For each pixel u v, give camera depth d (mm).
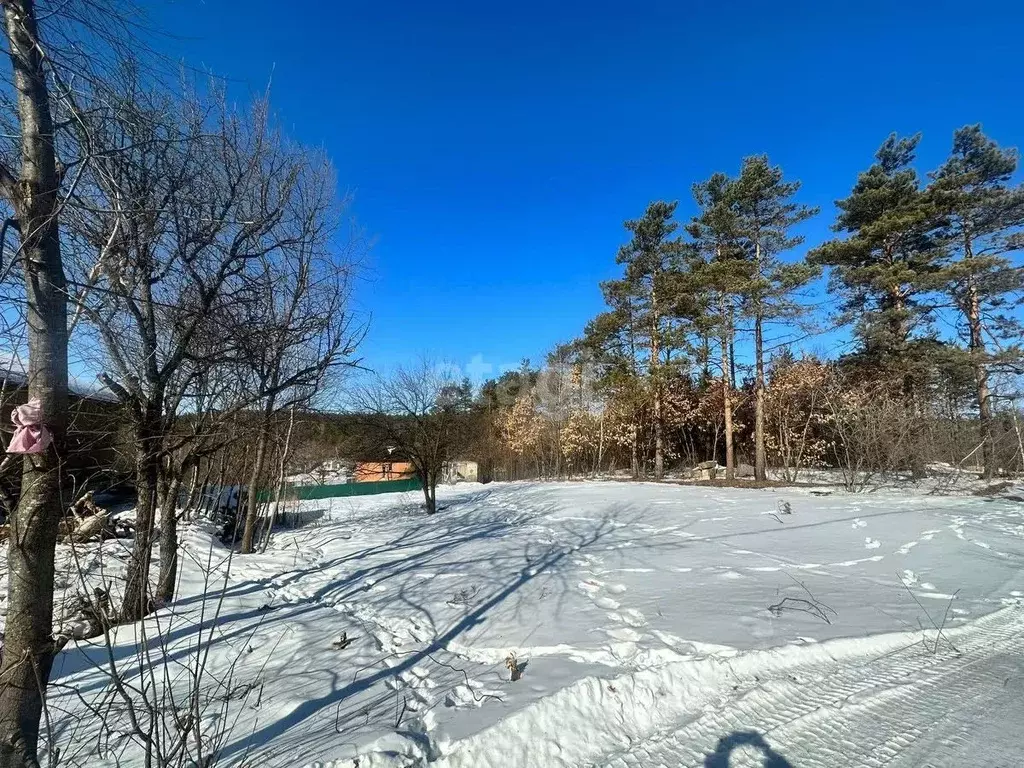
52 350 2482
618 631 4957
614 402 28812
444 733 3275
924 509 12656
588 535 10562
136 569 5219
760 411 21641
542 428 33469
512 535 10984
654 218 25375
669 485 21266
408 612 6094
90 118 3023
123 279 5000
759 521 11375
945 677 4082
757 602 5750
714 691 3869
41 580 2426
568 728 3369
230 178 6031
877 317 21453
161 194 5125
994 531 9922
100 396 5543
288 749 3201
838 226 23719
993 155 21344
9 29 2477
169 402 6254
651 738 3330
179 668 4695
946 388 21031
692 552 8484
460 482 32375
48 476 2461
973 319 21359
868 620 5207
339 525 14883
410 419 16453
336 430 16875
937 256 21297
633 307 26234
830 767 2977
